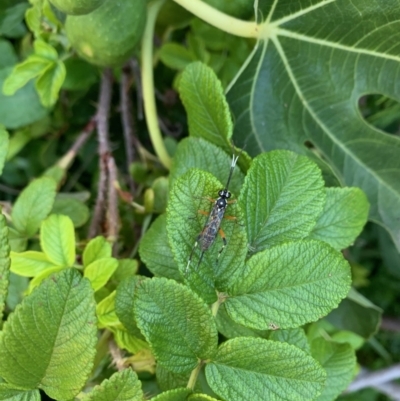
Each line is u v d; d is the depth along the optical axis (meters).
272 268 0.10
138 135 0.23
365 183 0.17
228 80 0.19
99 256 0.14
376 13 0.15
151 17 0.17
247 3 0.16
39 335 0.09
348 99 0.16
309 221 0.11
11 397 0.10
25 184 0.23
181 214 0.10
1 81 0.20
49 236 0.13
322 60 0.16
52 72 0.17
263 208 0.11
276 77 0.16
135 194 0.20
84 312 0.09
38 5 0.17
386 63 0.15
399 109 0.21
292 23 0.16
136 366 0.12
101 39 0.15
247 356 0.10
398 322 0.26
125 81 0.20
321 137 0.17
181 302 0.10
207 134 0.14
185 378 0.11
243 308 0.10
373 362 0.28
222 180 0.13
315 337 0.14
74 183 0.22
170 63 0.19
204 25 0.19
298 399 0.10
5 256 0.10
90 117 0.22
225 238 0.10
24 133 0.21
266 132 0.17
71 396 0.10
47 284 0.09
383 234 0.23
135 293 0.10
